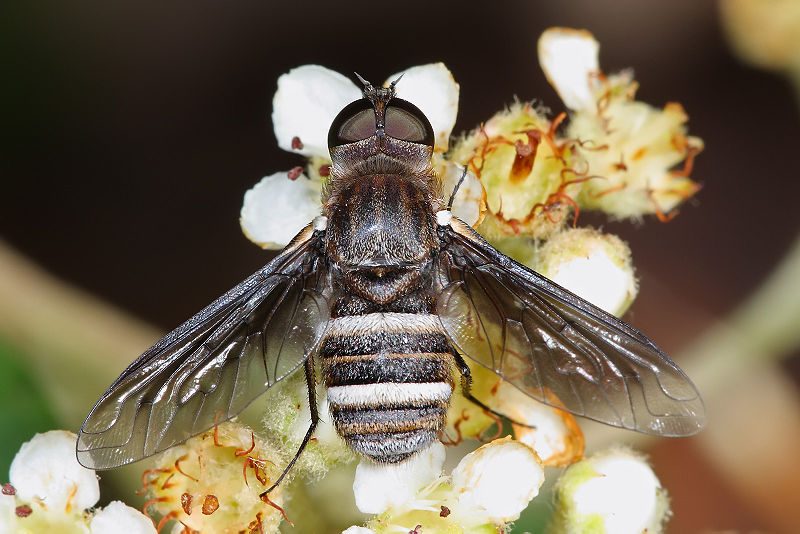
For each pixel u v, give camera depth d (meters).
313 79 0.10
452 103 0.10
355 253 0.09
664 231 0.11
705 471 0.11
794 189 0.12
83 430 0.09
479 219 0.09
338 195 0.09
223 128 0.11
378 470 0.09
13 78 0.11
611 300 0.10
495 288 0.09
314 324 0.09
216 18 0.11
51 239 0.11
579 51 0.10
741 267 0.11
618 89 0.10
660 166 0.10
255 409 0.09
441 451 0.09
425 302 0.09
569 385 0.09
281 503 0.09
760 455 0.11
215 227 0.11
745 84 0.11
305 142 0.10
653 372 0.09
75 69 0.11
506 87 0.11
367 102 0.09
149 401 0.09
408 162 0.09
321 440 0.09
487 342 0.09
